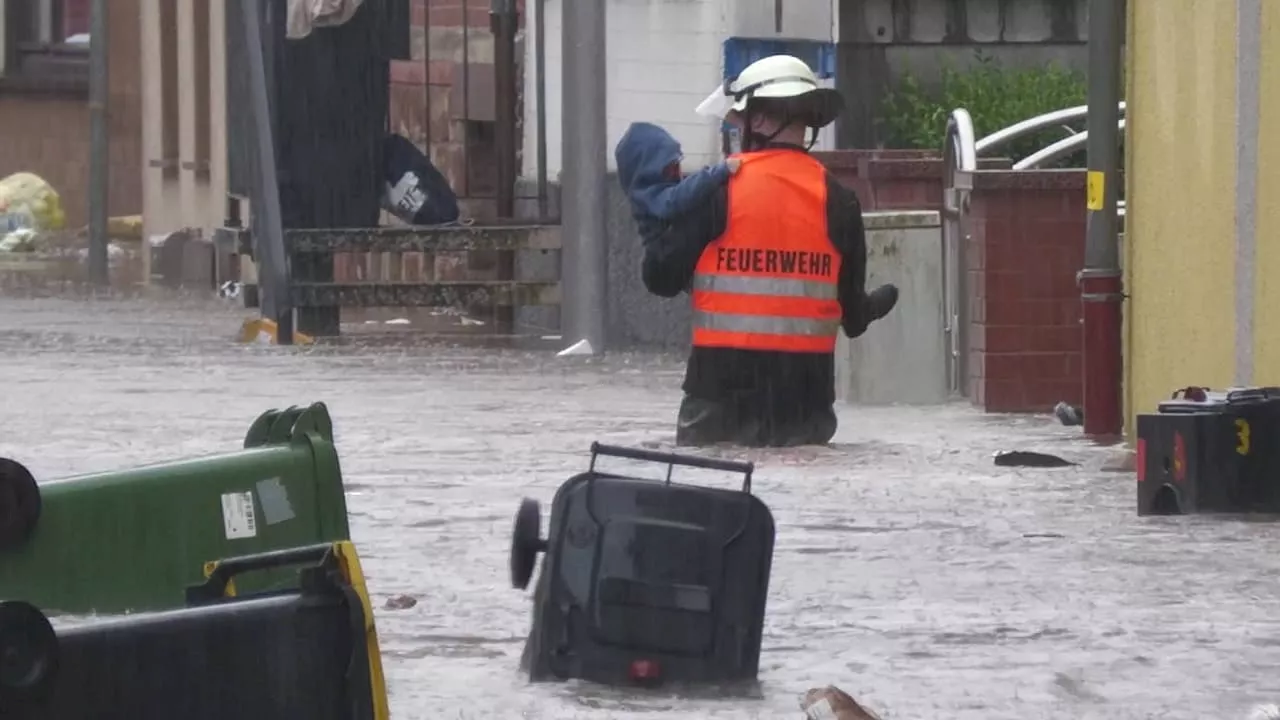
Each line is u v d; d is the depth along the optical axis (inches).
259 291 2733.8
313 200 2645.2
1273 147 1326.3
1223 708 759.7
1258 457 1205.7
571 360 2399.1
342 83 2642.7
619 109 2682.1
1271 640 874.1
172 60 4704.7
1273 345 1326.3
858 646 866.8
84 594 743.7
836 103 1524.4
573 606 787.4
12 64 5812.0
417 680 800.9
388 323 3021.7
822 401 1546.5
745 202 1504.7
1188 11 1464.1
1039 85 2493.8
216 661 519.8
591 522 788.6
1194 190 1454.2
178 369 2233.0
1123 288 1600.6
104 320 3031.5
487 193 3248.0
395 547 1108.5
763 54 2551.7
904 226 1887.3
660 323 2573.8
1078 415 1713.8
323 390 2015.3
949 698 775.7
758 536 788.6
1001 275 1811.0
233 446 1547.7
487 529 1165.1
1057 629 898.1
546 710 753.6
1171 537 1134.4
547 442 1581.0
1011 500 1272.1
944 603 955.3
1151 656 845.2
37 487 737.6
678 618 783.7
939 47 2549.2
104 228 4099.4
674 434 1624.0
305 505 764.6
